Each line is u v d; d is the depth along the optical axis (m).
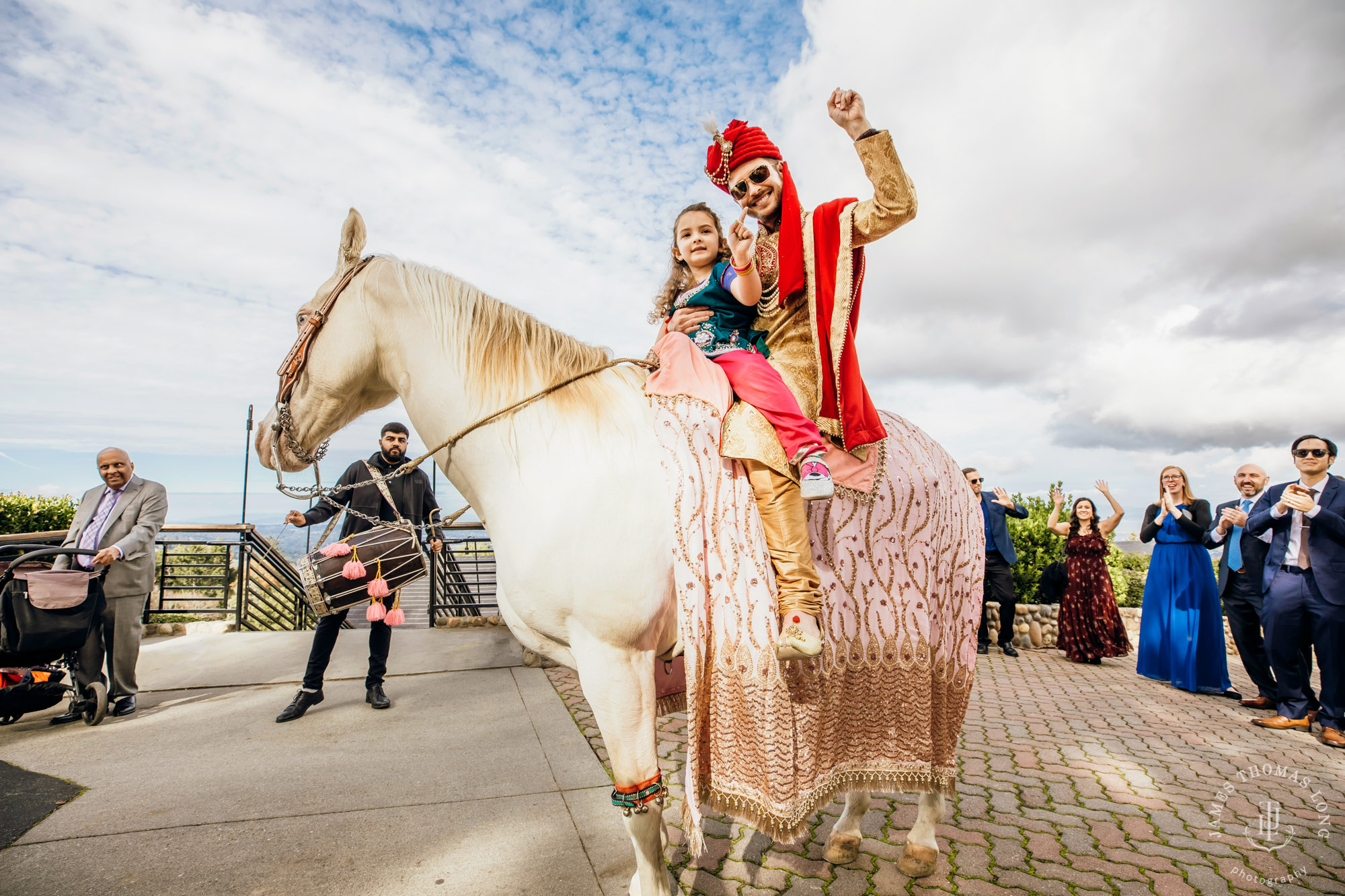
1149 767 3.47
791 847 2.40
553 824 2.46
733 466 1.59
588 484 1.56
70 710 3.74
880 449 1.88
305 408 1.86
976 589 2.12
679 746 3.51
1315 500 4.26
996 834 2.60
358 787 2.80
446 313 1.79
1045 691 5.39
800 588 1.50
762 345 1.84
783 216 1.74
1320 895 2.19
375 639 4.09
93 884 2.02
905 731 1.86
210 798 2.67
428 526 2.14
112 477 4.04
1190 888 2.22
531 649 1.79
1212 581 5.44
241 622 6.38
